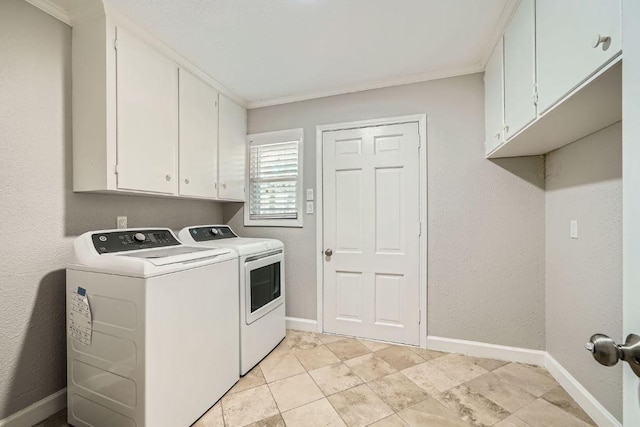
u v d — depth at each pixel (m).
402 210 2.38
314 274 2.65
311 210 2.66
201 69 2.21
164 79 1.91
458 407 1.59
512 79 1.58
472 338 2.19
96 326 1.40
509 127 1.63
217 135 2.46
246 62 2.11
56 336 1.60
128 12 1.59
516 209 2.08
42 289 1.55
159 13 1.59
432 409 1.58
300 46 1.92
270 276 2.31
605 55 0.87
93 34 1.58
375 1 1.51
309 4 1.53
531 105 1.35
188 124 2.12
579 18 1.00
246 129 2.89
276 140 2.78
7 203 1.42
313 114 2.66
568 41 1.06
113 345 1.35
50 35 1.55
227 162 2.59
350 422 1.49
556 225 1.87
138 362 1.28
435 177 2.28
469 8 1.57
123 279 1.32
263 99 2.77
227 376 1.76
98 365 1.40
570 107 1.17
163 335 1.34
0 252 1.40
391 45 1.91
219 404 1.65
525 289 2.07
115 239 1.66
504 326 2.12
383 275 2.44
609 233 1.39
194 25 1.70
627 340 0.53
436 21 1.67
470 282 2.20
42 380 1.54
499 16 1.63
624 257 0.54
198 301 1.55
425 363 2.07
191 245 2.05
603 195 1.43
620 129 1.32
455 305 2.23
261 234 2.85
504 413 1.54
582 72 0.98
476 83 2.17
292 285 2.73
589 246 1.53
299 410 1.58
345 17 1.63
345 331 2.55
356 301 2.52
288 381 1.86
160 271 1.33
